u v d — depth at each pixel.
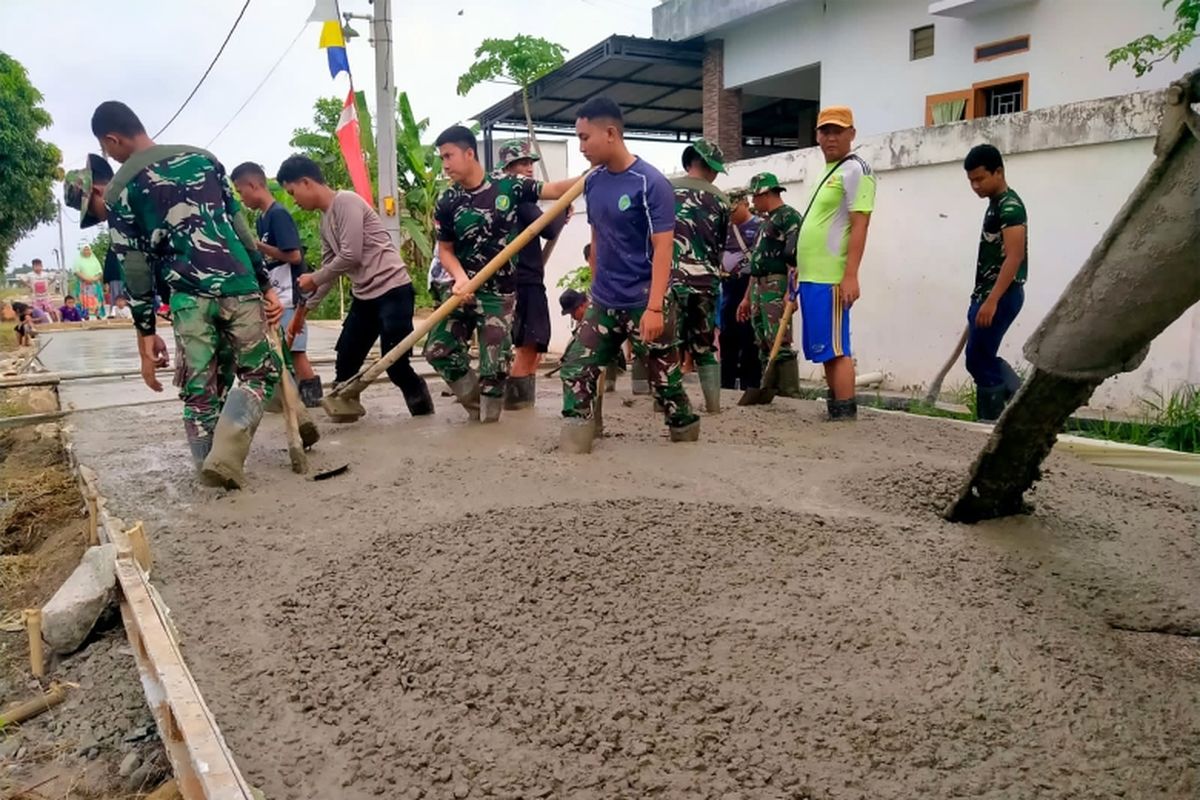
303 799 1.82
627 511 3.20
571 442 4.40
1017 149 6.43
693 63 15.16
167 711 2.25
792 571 2.75
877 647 2.32
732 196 7.14
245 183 5.94
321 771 1.91
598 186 4.33
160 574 3.01
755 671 2.21
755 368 7.12
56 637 3.10
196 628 2.57
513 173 5.89
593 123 4.15
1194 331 5.63
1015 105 10.82
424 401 5.83
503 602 2.55
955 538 3.12
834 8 12.83
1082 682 2.18
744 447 4.56
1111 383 6.09
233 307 4.17
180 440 5.33
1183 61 9.04
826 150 5.30
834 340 5.27
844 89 12.86
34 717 2.81
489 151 19.25
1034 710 2.07
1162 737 1.97
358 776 1.88
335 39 10.70
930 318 7.24
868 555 2.89
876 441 4.77
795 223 5.99
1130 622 2.60
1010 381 5.77
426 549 2.95
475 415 5.57
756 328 6.49
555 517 3.16
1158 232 2.24
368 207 5.63
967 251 6.93
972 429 5.17
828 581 2.69
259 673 2.31
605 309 4.36
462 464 4.19
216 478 3.96
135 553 3.12
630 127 19.95
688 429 4.66
